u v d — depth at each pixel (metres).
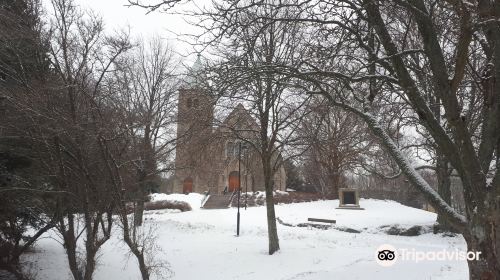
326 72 6.92
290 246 17.42
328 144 16.64
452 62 7.82
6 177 10.12
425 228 22.25
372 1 5.99
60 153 9.41
